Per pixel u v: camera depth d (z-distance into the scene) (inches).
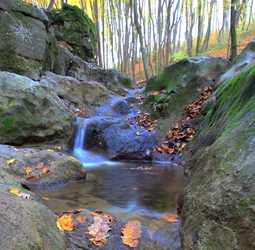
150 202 87.4
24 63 200.2
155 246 56.4
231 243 42.0
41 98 155.8
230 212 46.4
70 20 371.2
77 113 231.1
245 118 77.8
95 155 175.0
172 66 269.7
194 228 54.7
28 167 99.8
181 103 216.2
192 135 175.3
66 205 77.9
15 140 135.8
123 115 252.7
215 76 232.5
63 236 52.7
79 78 299.7
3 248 36.6
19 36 198.5
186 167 137.3
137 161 167.2
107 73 340.5
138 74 860.6
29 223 46.0
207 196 58.2
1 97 136.1
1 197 50.7
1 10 193.5
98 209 76.8
